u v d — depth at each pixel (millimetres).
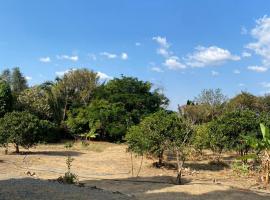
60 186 13875
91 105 46750
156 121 23531
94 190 14031
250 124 25562
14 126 28500
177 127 22719
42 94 49188
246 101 64500
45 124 30766
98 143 42594
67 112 48500
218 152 28219
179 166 19594
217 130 26203
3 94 43688
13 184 13281
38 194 11977
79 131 46188
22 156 27125
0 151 30391
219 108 58656
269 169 20484
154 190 16547
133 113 46500
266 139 20297
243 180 21156
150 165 25188
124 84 49781
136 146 23594
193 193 15758
